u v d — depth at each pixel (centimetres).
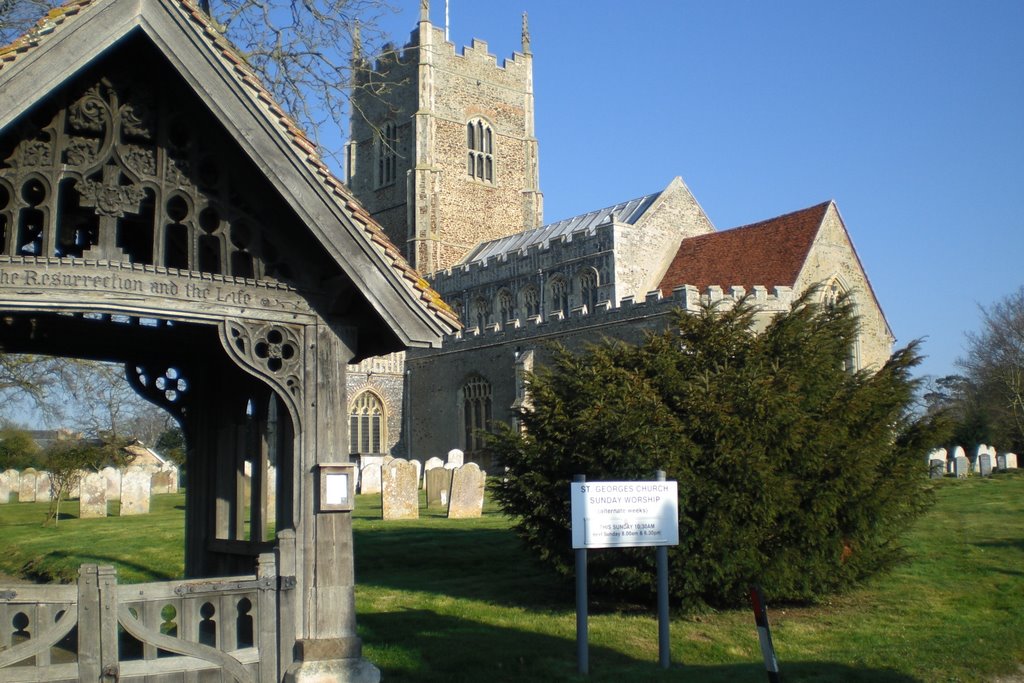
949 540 1664
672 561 1104
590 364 1237
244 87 704
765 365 1200
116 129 705
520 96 6838
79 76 691
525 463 1223
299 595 734
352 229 740
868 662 926
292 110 1622
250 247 750
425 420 5191
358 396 5272
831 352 1277
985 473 3519
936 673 886
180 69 689
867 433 1208
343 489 751
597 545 897
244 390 984
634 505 917
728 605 1191
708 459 1107
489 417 4700
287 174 720
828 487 1138
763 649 698
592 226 5200
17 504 3572
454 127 6456
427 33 6369
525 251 4981
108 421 3825
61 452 2803
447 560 1566
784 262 3909
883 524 1227
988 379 5353
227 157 740
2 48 676
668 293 4341
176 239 933
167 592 683
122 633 959
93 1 662
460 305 5412
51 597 650
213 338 993
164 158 719
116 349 992
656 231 4600
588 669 902
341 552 748
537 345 4353
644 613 1171
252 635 808
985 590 1278
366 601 1230
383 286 751
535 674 884
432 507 2616
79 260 682
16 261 665
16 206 670
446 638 1013
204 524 1001
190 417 1033
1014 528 1791
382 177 6669
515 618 1131
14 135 673
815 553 1153
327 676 716
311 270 767
